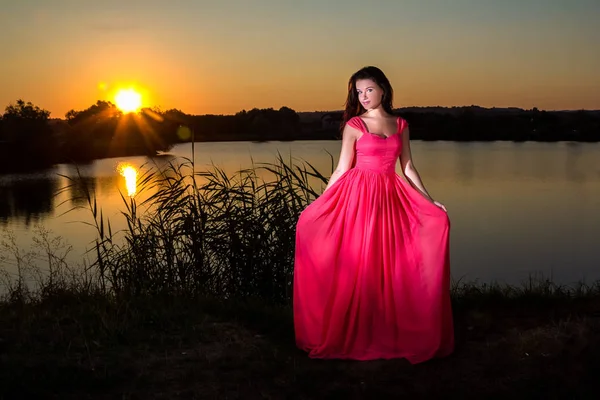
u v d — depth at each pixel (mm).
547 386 3518
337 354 4055
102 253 6867
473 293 5648
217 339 4402
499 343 4195
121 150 37344
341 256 4109
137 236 6887
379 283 4070
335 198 4195
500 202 20438
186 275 6621
